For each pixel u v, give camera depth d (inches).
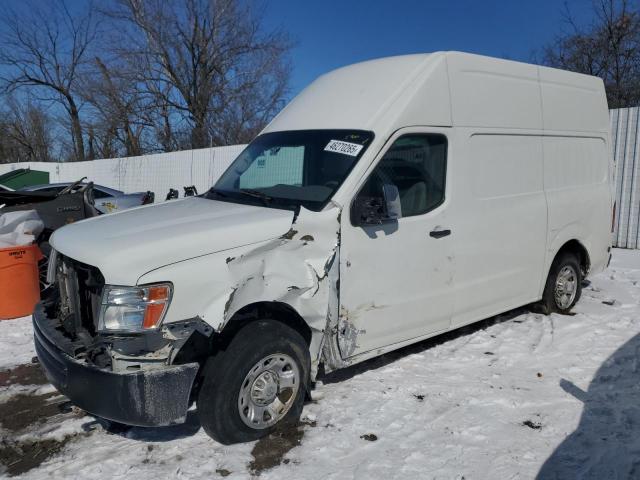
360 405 160.7
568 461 133.8
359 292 157.4
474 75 189.3
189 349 129.9
